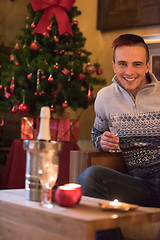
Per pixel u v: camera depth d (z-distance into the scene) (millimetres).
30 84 3129
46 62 2943
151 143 1771
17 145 2971
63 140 3057
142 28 3014
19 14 4086
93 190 1463
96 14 3393
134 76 1782
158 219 1116
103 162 1779
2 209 1173
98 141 1877
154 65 2779
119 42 1794
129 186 1622
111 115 1882
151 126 1786
